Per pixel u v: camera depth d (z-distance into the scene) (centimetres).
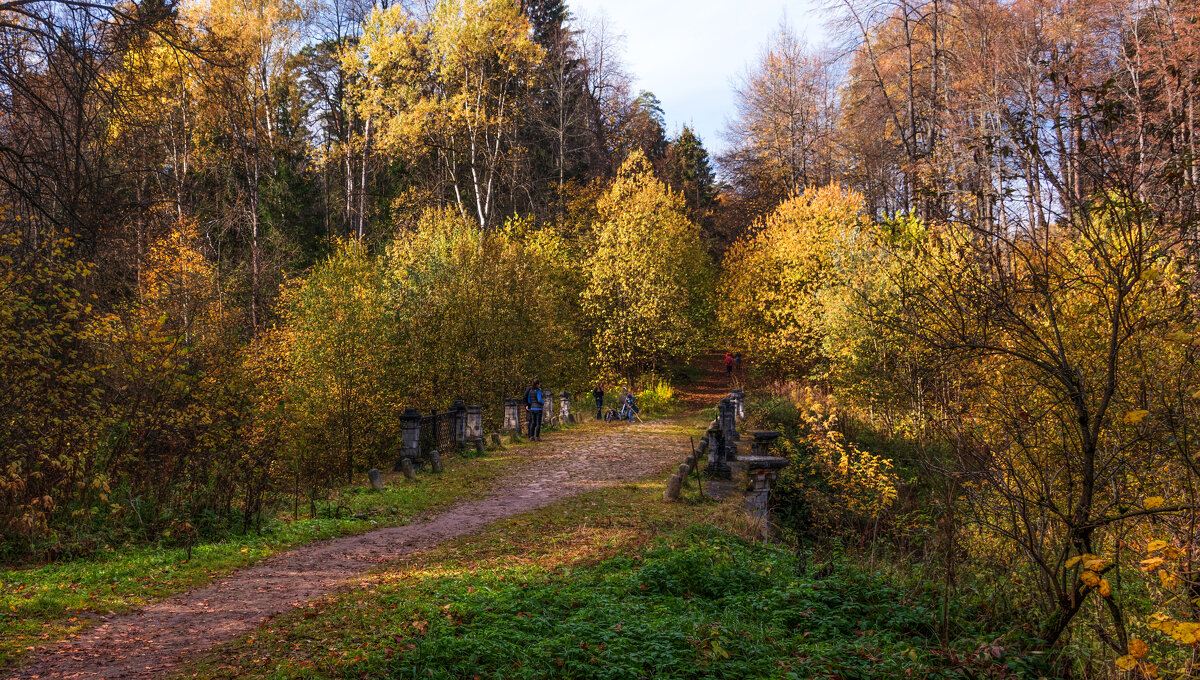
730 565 862
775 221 3869
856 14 2927
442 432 2002
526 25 3597
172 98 1642
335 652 567
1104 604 569
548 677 519
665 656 552
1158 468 539
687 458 1714
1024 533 618
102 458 1032
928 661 562
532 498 1391
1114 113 484
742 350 4150
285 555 964
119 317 1112
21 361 973
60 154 1053
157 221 1781
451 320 2552
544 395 2733
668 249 3738
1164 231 494
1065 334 695
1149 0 2016
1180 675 491
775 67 5056
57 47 1002
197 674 536
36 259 1061
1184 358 536
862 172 3756
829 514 1409
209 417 1109
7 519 897
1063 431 563
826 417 2197
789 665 541
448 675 509
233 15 3003
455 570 884
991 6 2480
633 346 3559
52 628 632
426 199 4028
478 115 3528
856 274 2142
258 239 3133
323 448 1753
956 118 2669
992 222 551
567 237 4253
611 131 5216
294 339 1883
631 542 1016
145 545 967
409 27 3534
